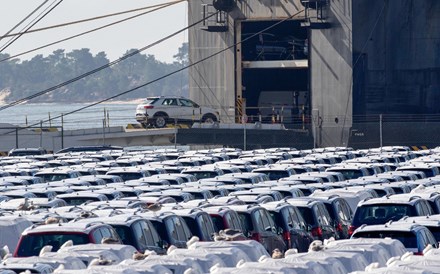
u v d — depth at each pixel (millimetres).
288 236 70000
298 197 81438
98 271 39438
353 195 83125
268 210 70812
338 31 191500
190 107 194500
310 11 192250
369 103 190625
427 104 189375
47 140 192125
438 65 188875
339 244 50438
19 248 54312
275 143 188375
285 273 39781
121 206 71062
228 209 66312
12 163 136375
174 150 161500
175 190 84375
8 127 177375
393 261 43000
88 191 83750
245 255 48250
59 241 54156
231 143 187500
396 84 190125
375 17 190500
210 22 199750
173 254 46062
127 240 57219
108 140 194375
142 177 107562
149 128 192625
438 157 132000
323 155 137750
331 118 191750
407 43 189875
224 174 108312
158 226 60500
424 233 57219
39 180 107188
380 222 67562
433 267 40375
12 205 74625
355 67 191000
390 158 134000
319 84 193250
